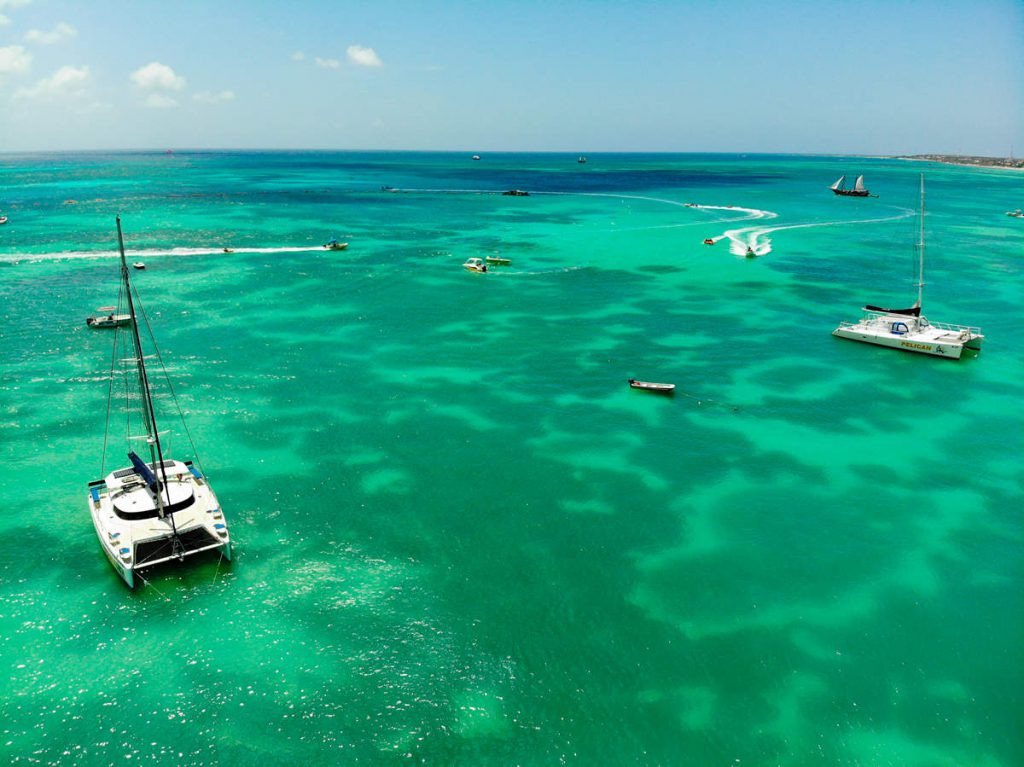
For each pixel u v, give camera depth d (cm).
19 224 12562
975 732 2491
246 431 4581
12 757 2333
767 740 2438
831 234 12612
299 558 3338
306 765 2323
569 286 8638
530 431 4684
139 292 7912
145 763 2325
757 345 6544
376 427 4691
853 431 4797
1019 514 3822
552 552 3425
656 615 3012
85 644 2803
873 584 3238
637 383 5403
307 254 10231
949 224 13975
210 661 2736
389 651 2798
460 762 2342
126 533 3197
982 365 6088
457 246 11069
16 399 4994
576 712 2541
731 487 4053
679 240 11788
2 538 3419
